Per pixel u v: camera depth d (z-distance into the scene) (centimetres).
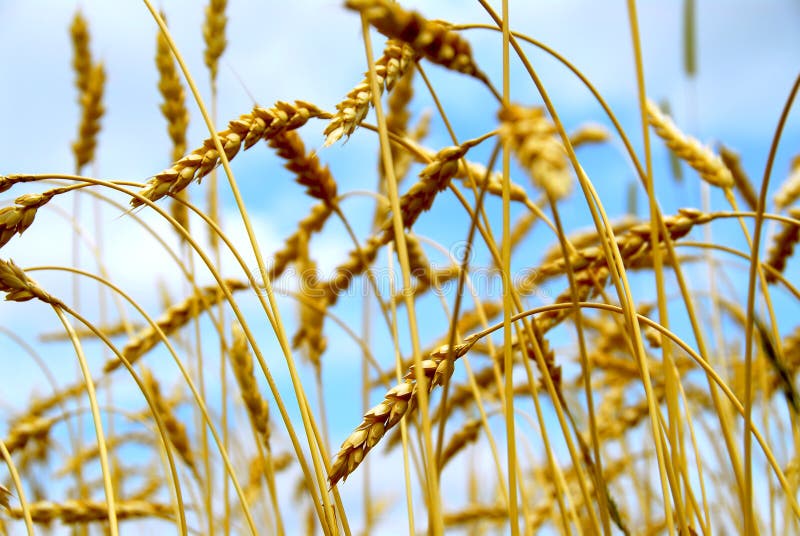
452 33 90
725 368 118
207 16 118
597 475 95
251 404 109
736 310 124
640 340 95
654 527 122
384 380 118
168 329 117
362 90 94
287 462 132
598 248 103
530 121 68
